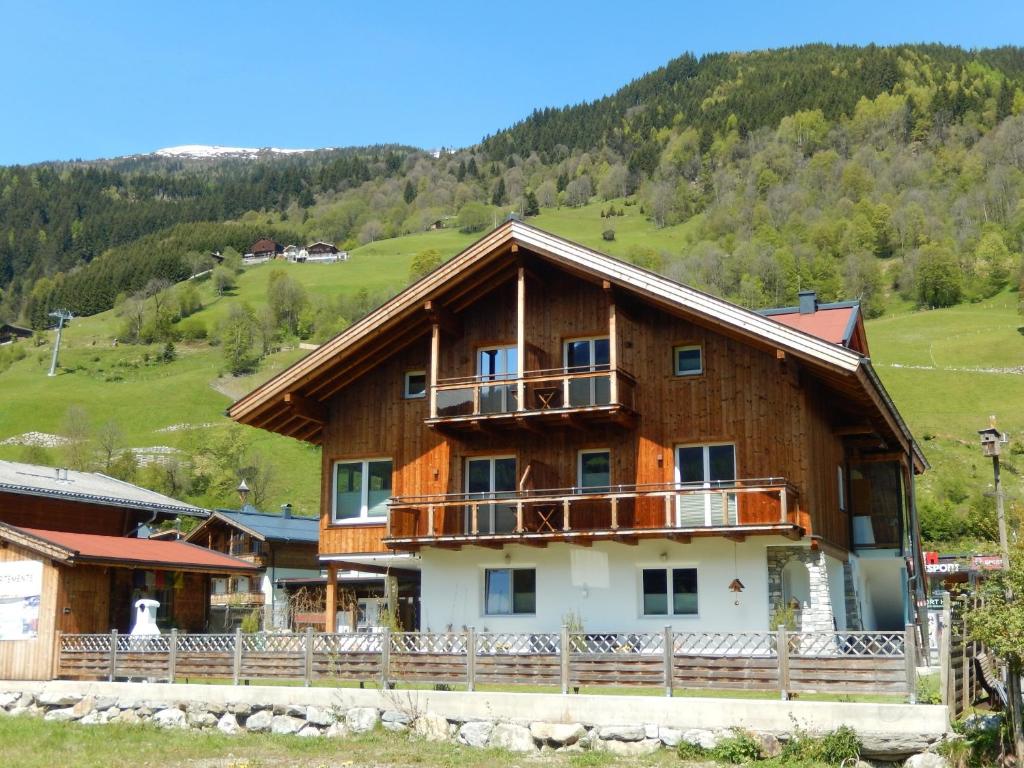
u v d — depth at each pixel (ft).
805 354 76.69
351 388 95.61
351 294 565.12
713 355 84.33
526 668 62.08
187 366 475.72
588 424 86.07
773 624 76.64
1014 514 100.89
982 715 56.03
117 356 499.92
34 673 85.51
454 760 55.72
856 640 55.57
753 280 529.45
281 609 144.66
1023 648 50.11
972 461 260.62
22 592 87.81
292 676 68.74
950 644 54.08
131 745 62.75
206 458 296.51
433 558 89.86
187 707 69.41
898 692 53.42
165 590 99.76
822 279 524.52
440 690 65.16
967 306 488.44
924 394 333.21
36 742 63.77
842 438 95.40
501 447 89.61
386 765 54.95
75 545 90.48
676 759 54.34
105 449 317.63
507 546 86.99
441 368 92.53
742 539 79.97
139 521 123.95
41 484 113.29
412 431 92.73
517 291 89.40
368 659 66.64
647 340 86.58
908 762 51.03
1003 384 336.70
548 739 58.29
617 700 57.62
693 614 81.92
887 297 529.04
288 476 309.42
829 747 52.11
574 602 84.79
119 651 75.87
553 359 88.89
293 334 511.81
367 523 93.25
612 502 81.46
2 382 452.35
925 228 577.02
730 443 83.25
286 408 93.81
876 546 96.99
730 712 55.21
